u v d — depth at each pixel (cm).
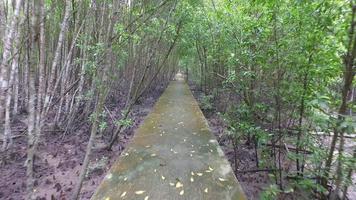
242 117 336
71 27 474
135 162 299
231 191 239
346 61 193
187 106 700
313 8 210
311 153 247
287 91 254
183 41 754
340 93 231
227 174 274
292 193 252
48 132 430
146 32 511
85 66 363
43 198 241
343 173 203
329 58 213
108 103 689
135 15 462
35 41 175
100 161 337
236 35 432
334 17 192
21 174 290
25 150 356
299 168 262
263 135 277
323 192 221
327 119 200
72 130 454
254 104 321
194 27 669
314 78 235
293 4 234
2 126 402
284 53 249
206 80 933
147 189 238
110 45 257
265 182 313
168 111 623
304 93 234
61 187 269
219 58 641
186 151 341
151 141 382
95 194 227
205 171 279
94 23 446
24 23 321
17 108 532
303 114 252
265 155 312
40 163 325
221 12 513
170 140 388
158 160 307
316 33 209
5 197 242
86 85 498
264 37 287
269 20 273
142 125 481
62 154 364
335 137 210
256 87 336
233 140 362
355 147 214
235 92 407
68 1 301
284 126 278
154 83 1170
